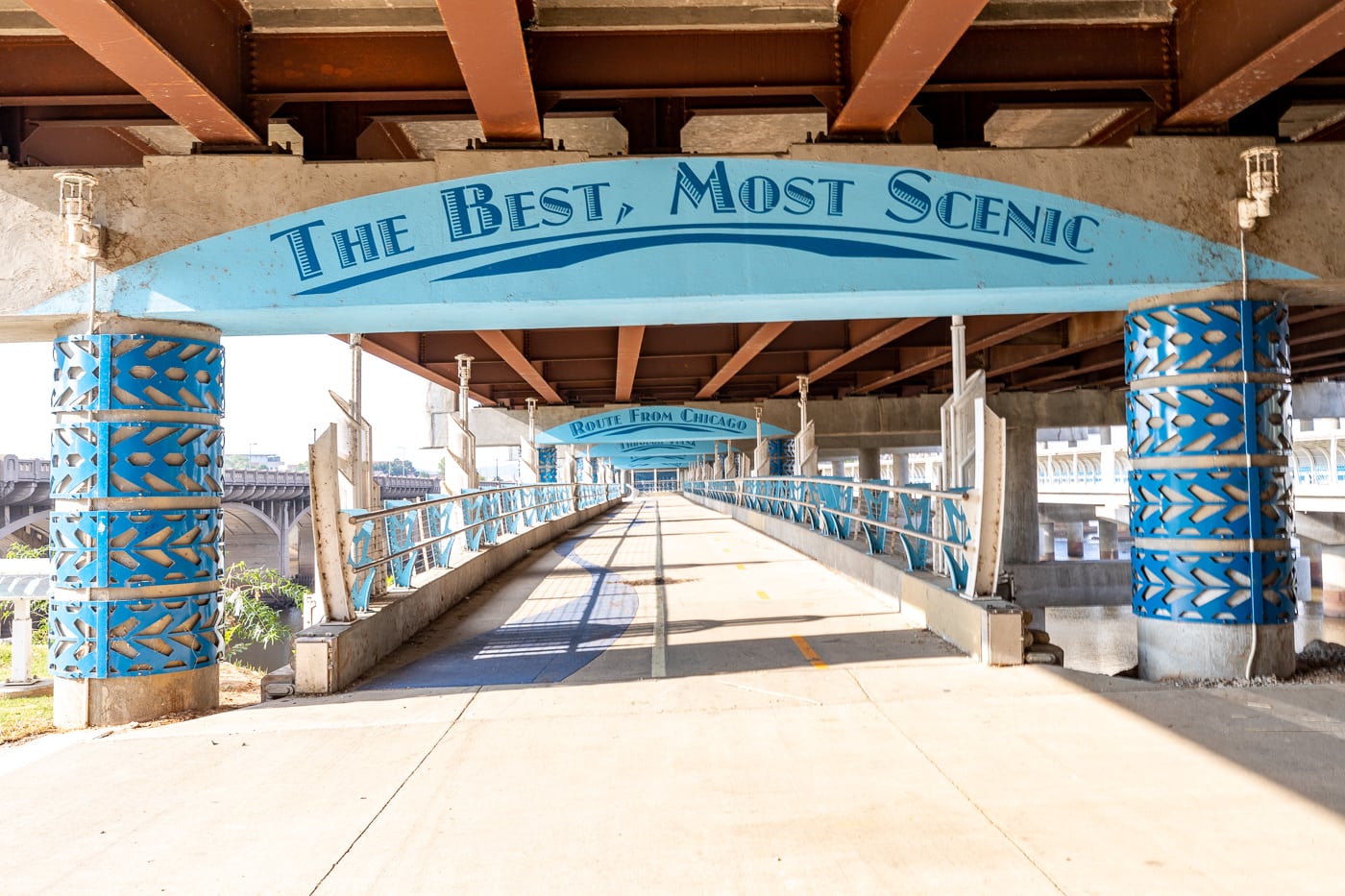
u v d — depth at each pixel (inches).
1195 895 144.1
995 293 317.1
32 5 217.0
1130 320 339.9
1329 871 151.6
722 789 196.7
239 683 397.7
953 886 149.3
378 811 190.9
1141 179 318.7
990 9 310.8
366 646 329.4
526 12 296.5
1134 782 194.2
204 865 166.6
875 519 504.4
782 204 313.3
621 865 161.2
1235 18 283.3
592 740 235.6
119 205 295.7
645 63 306.3
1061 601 1321.4
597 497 1803.6
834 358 813.9
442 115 324.5
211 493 304.0
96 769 224.4
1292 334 692.7
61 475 288.5
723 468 2063.2
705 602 475.2
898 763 210.5
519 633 401.7
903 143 330.3
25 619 345.1
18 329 310.0
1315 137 410.0
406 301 302.8
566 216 309.3
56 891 157.2
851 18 298.7
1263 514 319.0
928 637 355.3
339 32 298.0
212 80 275.3
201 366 302.5
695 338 813.9
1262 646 314.2
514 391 1164.5
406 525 416.5
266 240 299.4
